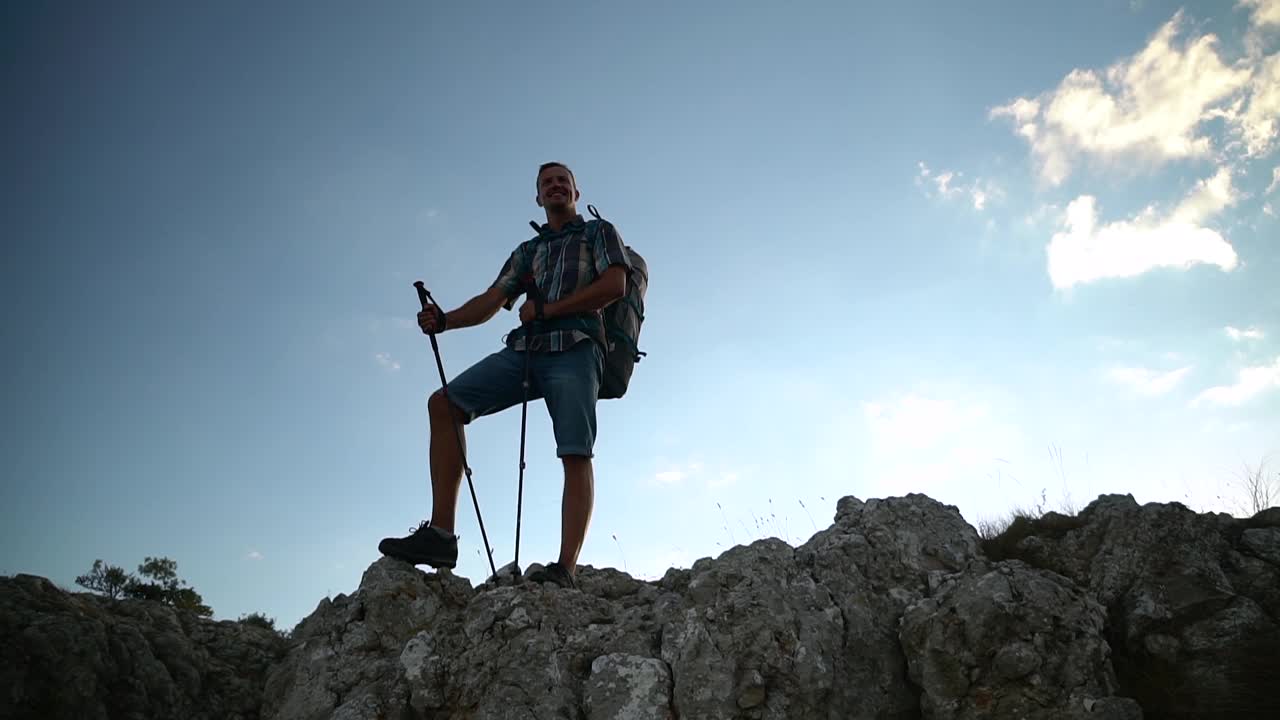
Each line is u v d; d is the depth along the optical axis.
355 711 3.80
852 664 3.71
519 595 4.00
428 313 4.66
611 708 3.62
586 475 4.54
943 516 4.30
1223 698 3.37
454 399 4.62
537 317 4.60
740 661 3.62
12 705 3.62
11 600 3.92
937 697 3.44
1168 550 3.85
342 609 4.37
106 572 5.90
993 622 3.47
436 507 4.57
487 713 3.64
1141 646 3.62
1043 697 3.34
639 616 4.04
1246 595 3.69
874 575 4.05
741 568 3.95
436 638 3.99
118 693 3.91
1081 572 3.97
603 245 4.69
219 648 4.46
